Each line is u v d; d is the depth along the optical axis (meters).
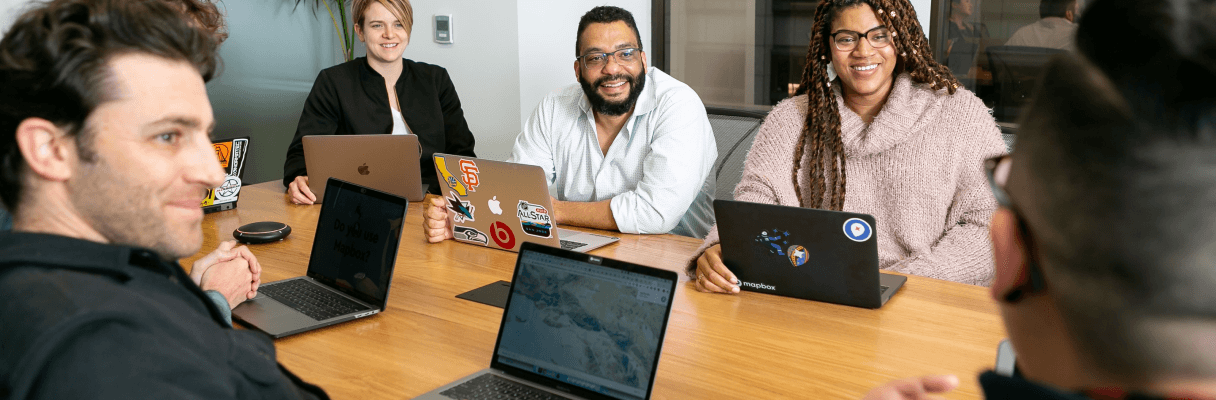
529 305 1.27
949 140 2.06
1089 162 0.34
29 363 0.61
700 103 2.50
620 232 2.25
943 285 1.69
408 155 2.46
